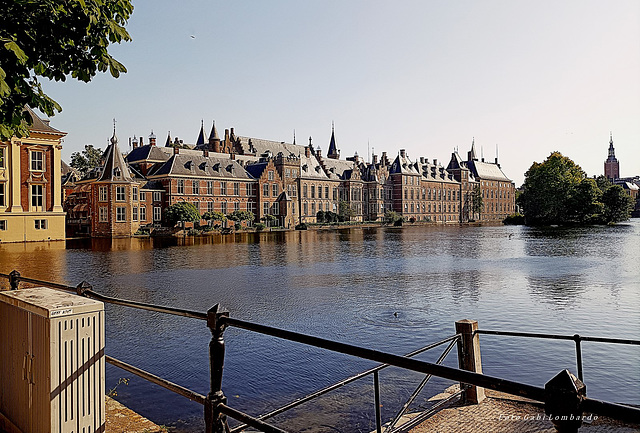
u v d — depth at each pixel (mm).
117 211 68438
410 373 10562
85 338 3863
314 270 28578
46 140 52812
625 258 33531
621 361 11242
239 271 28141
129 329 14477
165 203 76562
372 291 21031
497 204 160250
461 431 6219
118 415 5441
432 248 45062
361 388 9711
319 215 102812
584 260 32531
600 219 94812
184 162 79938
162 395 9414
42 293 4230
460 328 7445
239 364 11336
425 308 17359
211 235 71812
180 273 27062
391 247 46719
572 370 10742
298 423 8195
